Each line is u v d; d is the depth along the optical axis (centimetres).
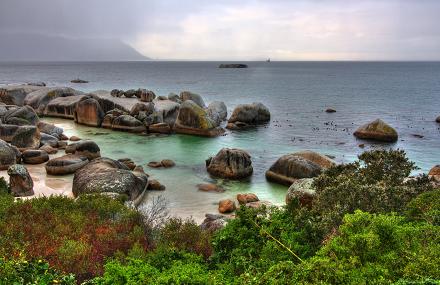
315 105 7112
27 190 2209
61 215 1378
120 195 1956
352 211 1132
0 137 3503
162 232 1313
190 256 1036
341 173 1535
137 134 4222
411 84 12644
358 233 830
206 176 2769
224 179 2719
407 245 811
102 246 1148
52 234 1204
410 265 726
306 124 5066
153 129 4300
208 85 12200
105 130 4416
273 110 6438
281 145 3850
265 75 19250
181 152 3456
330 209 1162
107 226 1308
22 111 4044
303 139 4138
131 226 1344
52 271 954
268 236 1022
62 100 5266
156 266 996
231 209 2117
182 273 827
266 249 958
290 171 2616
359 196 1157
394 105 7069
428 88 10944
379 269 727
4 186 2153
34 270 920
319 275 729
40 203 1485
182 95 5766
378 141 4084
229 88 11025
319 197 1262
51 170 2645
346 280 717
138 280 805
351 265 750
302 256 948
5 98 5656
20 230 1212
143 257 1055
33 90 5891
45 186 2416
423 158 3428
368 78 16438
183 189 2486
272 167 2725
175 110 4719
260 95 8994
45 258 1034
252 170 2867
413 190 1305
